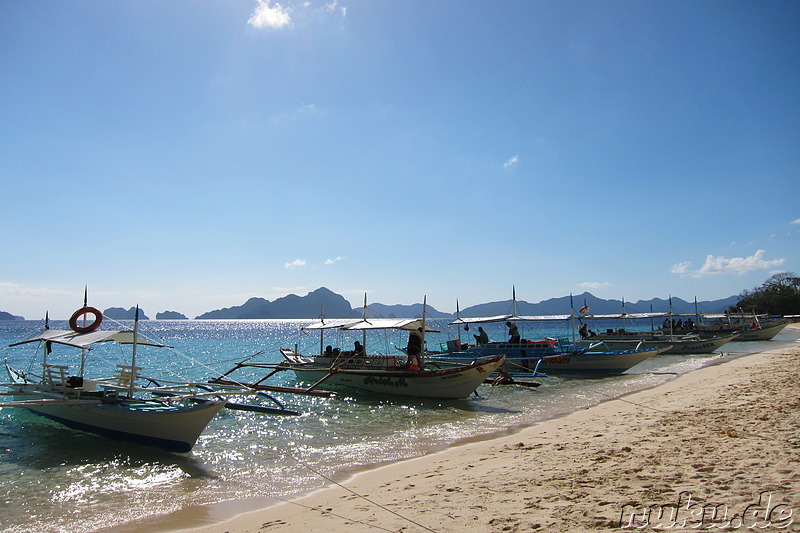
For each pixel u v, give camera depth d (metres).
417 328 23.52
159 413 13.05
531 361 30.92
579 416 16.72
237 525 8.02
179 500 9.57
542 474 9.16
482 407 19.84
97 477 11.11
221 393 16.14
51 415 16.03
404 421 17.28
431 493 8.64
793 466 8.02
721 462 8.71
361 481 10.30
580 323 39.91
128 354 59.31
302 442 14.30
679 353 41.69
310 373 25.52
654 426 13.05
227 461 12.34
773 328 53.97
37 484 10.66
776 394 16.25
